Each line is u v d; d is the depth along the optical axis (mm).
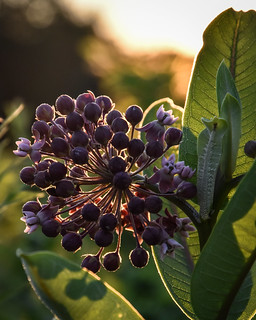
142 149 461
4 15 6383
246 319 466
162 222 462
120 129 464
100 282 437
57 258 428
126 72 1212
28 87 6234
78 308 436
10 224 718
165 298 926
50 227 465
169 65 1202
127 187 456
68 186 459
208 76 484
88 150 467
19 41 6293
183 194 454
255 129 477
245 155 478
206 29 482
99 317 440
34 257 424
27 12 6438
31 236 768
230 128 450
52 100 6188
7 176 618
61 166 456
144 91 1205
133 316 441
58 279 430
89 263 475
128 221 477
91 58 1319
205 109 484
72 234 466
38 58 6262
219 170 458
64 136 473
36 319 695
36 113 475
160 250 458
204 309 444
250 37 481
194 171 459
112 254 476
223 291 440
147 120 530
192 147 483
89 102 478
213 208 459
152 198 456
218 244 432
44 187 462
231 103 447
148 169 527
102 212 469
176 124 532
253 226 428
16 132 652
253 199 424
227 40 482
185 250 501
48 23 6414
